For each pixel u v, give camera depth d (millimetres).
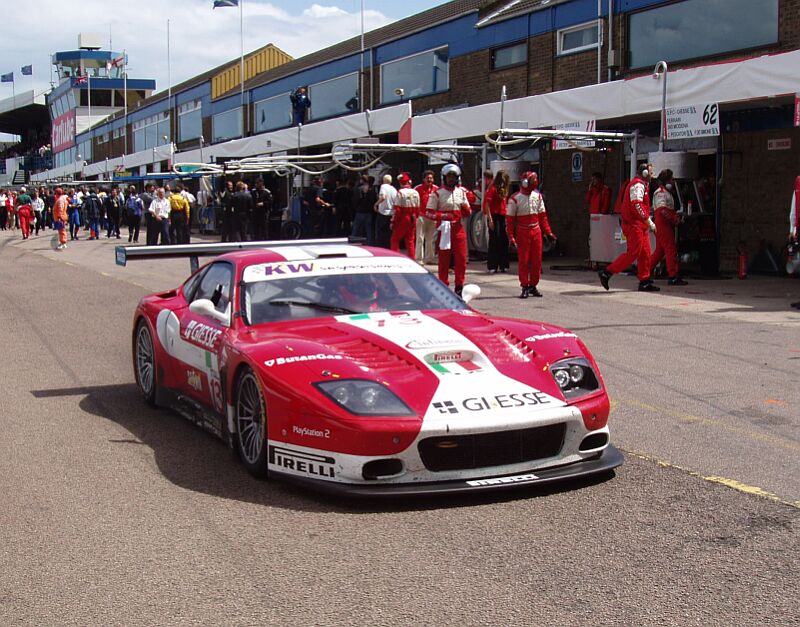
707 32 16094
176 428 6191
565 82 19875
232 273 5930
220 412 5531
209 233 34344
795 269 13883
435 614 3281
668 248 13766
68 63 81688
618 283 14352
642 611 3285
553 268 17172
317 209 24750
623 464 5141
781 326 9898
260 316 5469
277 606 3381
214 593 3510
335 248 6285
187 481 4961
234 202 23984
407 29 26250
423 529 4141
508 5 22203
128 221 29922
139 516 4410
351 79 29000
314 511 4414
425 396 4457
